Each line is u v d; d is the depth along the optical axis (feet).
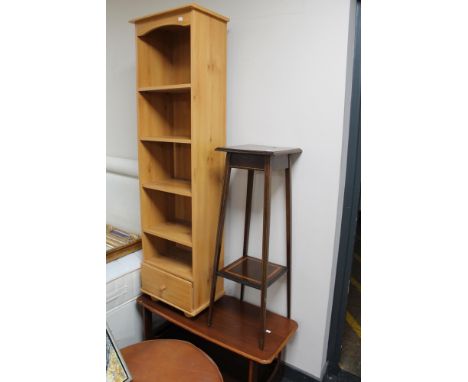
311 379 5.49
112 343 3.91
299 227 5.14
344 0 4.27
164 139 5.16
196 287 5.18
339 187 4.75
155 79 5.58
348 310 7.59
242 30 5.15
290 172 5.06
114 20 7.05
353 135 4.83
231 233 5.90
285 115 4.96
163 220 6.18
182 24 4.56
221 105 5.14
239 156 4.51
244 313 5.50
